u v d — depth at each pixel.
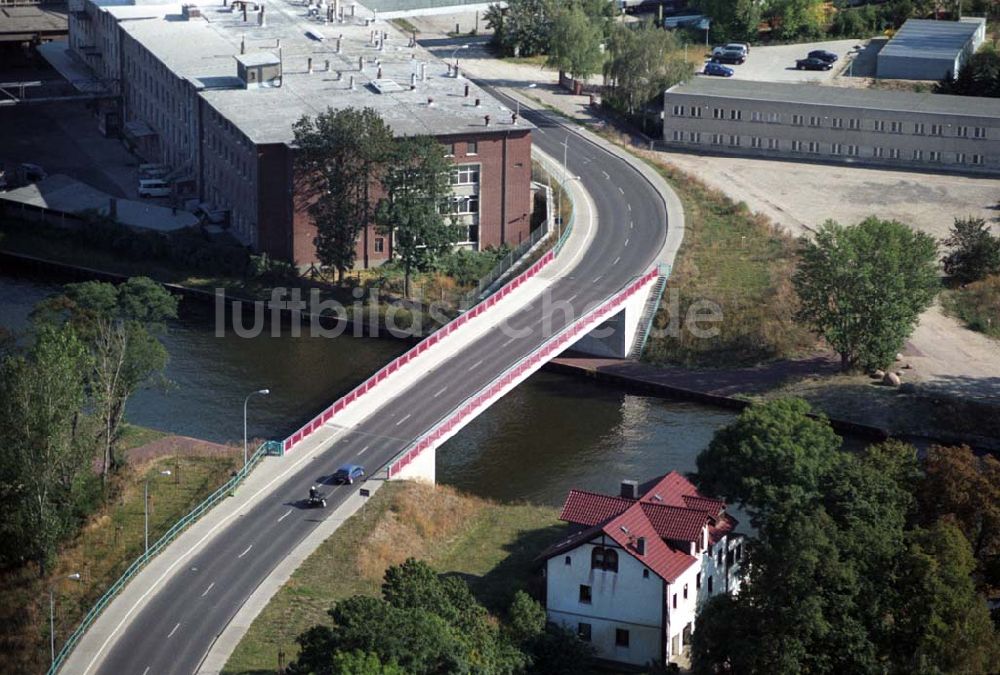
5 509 175.50
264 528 179.00
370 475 190.12
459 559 178.50
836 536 154.62
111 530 180.38
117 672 154.50
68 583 171.62
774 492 168.88
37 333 193.50
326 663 141.00
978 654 147.12
